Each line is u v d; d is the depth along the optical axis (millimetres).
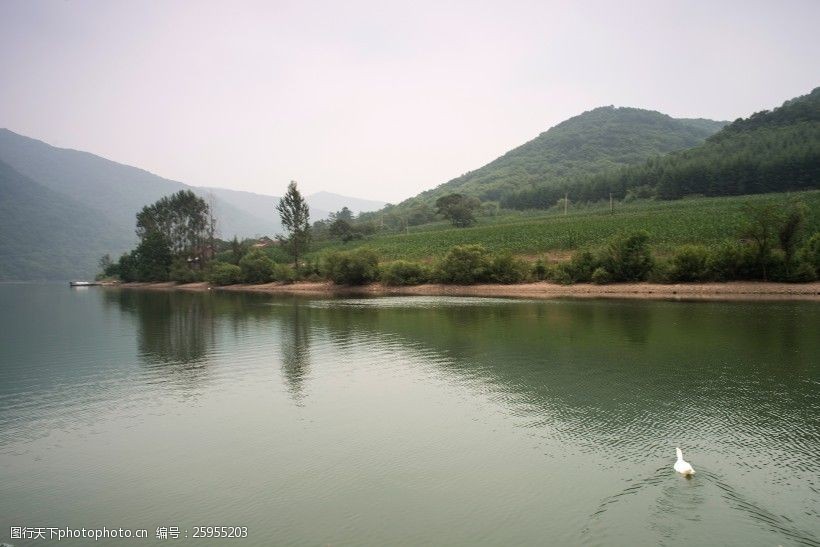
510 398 23859
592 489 15039
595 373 27859
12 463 17906
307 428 20703
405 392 25344
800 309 52344
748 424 19984
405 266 99312
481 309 59469
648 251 79688
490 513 13867
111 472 17109
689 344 34875
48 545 13039
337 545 12602
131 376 29484
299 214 117688
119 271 169750
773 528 12820
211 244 150250
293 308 66188
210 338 42000
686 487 15008
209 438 19875
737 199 153125
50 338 43000
